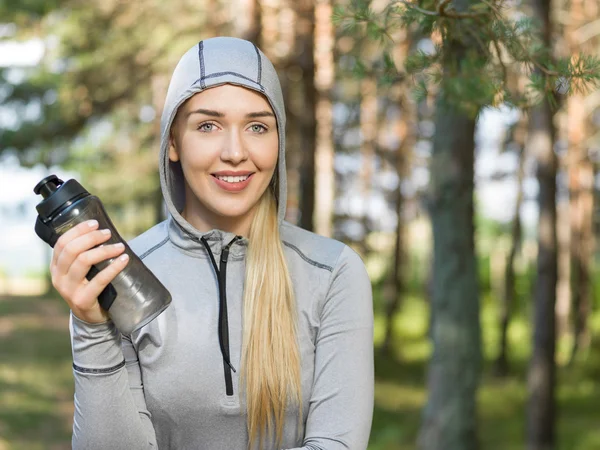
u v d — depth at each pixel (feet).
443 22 8.38
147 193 92.73
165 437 6.12
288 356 6.03
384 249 83.25
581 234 80.89
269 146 6.02
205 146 5.95
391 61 9.36
